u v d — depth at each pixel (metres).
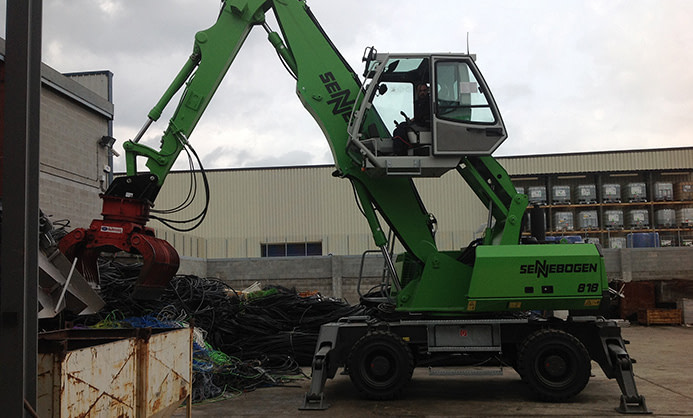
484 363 7.91
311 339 9.77
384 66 7.27
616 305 17.64
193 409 6.81
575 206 30.61
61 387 2.90
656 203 30.73
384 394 7.04
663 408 6.62
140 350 3.97
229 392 7.82
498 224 7.78
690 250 22.25
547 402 6.98
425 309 7.29
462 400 7.17
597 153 31.61
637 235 26.80
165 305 9.01
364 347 7.11
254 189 34.28
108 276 8.89
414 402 7.07
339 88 7.70
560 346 6.92
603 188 30.92
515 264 6.96
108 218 6.77
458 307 7.30
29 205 2.22
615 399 7.16
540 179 32.19
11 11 2.24
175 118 7.38
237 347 9.52
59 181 14.56
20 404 2.11
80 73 19.05
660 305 17.48
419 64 7.42
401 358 7.05
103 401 3.38
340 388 8.09
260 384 8.26
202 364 7.60
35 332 2.20
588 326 7.24
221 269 22.89
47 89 14.25
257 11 7.74
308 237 27.38
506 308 6.97
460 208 32.16
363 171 7.40
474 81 7.25
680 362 10.17
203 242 25.30
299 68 7.72
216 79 7.50
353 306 10.93
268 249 27.59
